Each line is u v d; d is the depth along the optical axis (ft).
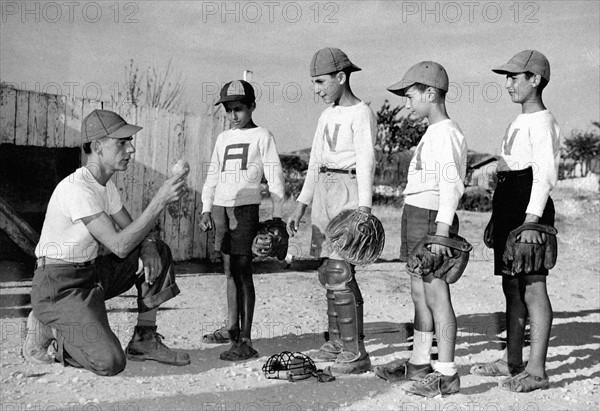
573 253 33.04
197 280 22.56
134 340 13.08
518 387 12.11
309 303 19.75
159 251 12.89
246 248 13.99
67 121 24.75
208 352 13.99
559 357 14.57
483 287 23.94
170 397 10.99
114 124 12.73
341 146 13.23
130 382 11.75
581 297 22.68
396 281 24.27
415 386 11.71
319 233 13.46
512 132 12.90
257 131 14.64
